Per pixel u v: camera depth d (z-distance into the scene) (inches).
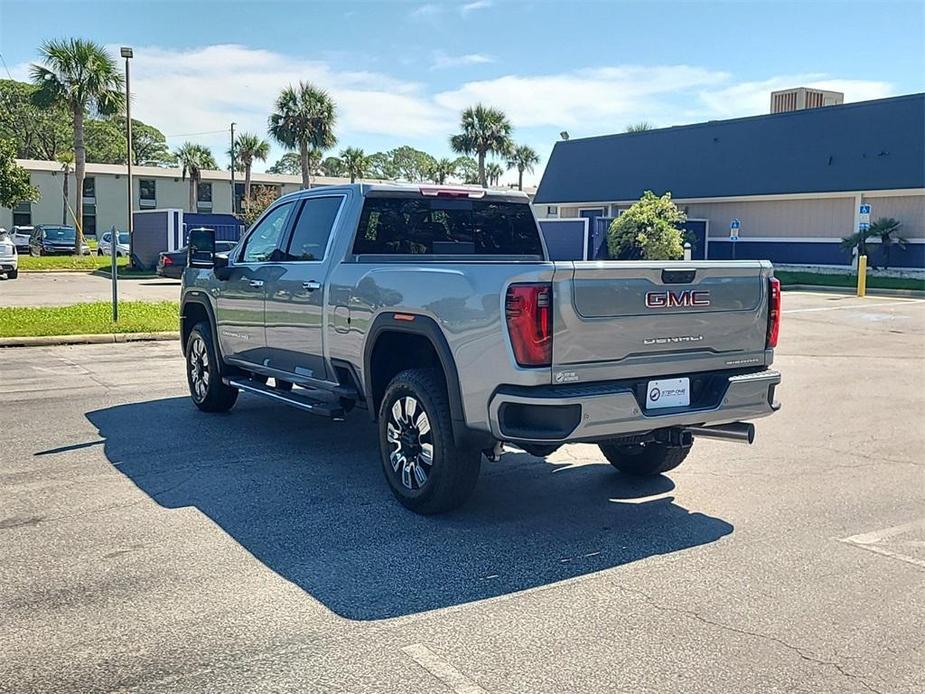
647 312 202.1
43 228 1785.2
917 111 1268.5
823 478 260.5
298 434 309.1
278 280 278.5
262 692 135.1
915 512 228.4
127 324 596.7
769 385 222.2
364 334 235.8
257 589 174.9
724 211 1493.6
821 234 1364.4
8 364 465.7
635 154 1644.9
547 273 189.6
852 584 179.8
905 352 537.3
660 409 207.8
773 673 142.4
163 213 1259.8
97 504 228.4
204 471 260.7
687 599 171.9
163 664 143.7
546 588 177.2
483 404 200.1
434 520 219.1
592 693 135.6
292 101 1828.2
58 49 1642.5
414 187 266.2
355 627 158.2
